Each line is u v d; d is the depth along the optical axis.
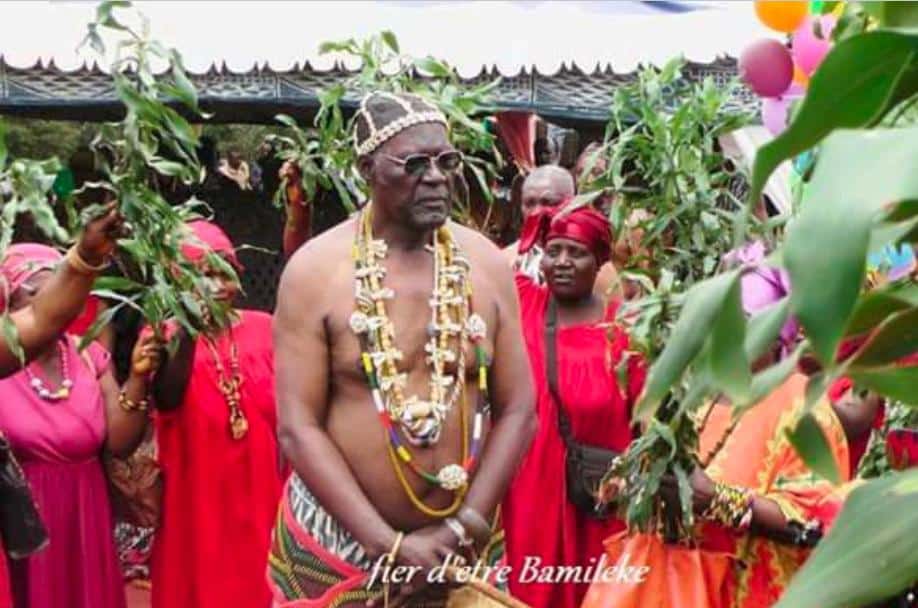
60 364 6.14
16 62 8.45
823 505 4.59
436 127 4.45
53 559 6.04
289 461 4.52
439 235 4.57
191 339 6.30
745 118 5.38
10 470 4.89
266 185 10.40
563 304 5.98
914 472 1.37
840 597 1.31
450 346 4.50
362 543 4.35
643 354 4.66
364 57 6.05
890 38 1.14
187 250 6.09
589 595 4.87
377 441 4.44
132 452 6.26
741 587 4.71
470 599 4.39
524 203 6.69
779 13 2.30
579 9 9.25
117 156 4.74
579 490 5.80
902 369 1.34
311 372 4.48
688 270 5.39
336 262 4.49
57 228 4.36
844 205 1.09
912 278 1.55
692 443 4.58
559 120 9.09
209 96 8.75
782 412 4.67
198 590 6.62
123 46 4.83
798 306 1.09
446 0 9.28
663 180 5.35
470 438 4.50
